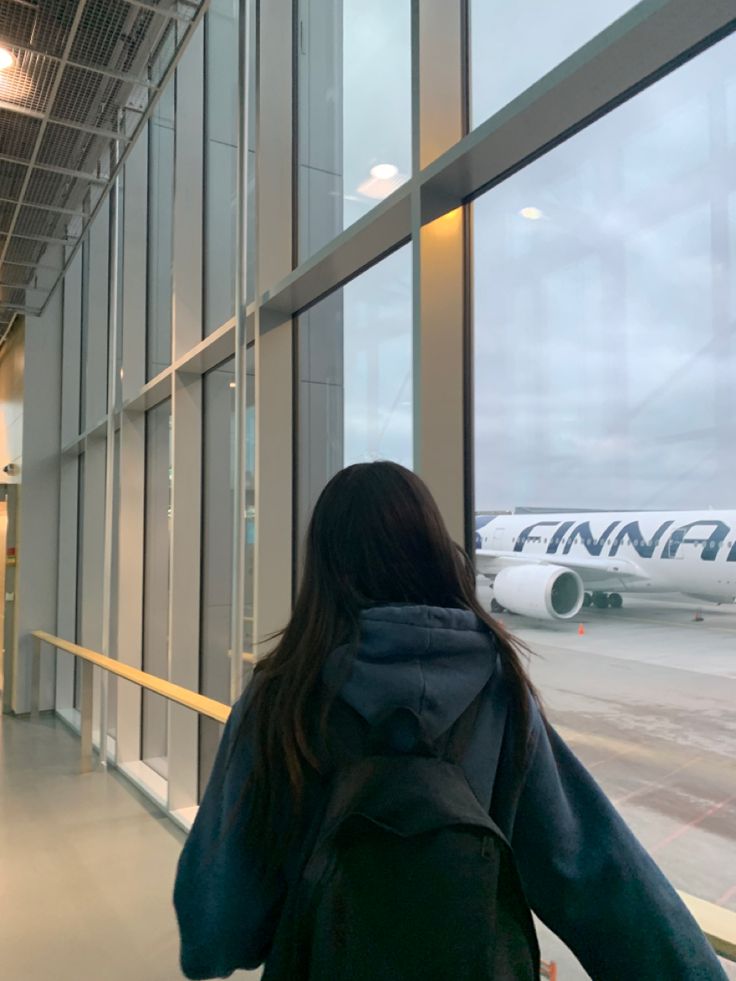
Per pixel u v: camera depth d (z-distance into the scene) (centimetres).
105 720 492
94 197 461
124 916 272
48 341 688
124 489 510
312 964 57
